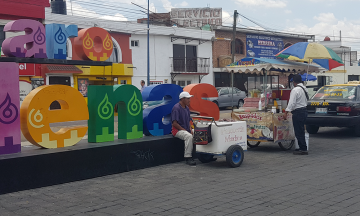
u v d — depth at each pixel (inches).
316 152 340.8
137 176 253.0
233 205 183.6
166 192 210.1
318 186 218.4
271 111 349.7
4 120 219.8
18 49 241.8
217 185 224.5
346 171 258.7
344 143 393.4
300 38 1540.4
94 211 177.3
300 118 325.4
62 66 802.8
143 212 174.9
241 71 416.2
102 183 233.5
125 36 987.3
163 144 293.4
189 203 188.1
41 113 235.8
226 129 280.1
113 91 274.7
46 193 210.1
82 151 242.1
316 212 171.6
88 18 888.9
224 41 1267.2
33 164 219.5
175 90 317.1
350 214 168.6
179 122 292.5
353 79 1612.9
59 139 246.2
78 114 254.1
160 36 1073.5
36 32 249.9
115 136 323.9
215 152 277.0
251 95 439.5
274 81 479.5
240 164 284.8
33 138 232.1
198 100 329.7
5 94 220.1
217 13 1856.5
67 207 183.9
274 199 193.2
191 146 287.7
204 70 1197.1
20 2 668.7
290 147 361.4
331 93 450.0
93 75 866.8
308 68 434.9
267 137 342.3
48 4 707.4
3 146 219.6
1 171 206.8
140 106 292.2
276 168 273.1
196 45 1181.7
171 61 1102.4
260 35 1381.6
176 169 276.1
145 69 1039.6
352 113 411.5
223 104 963.3
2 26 660.7
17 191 213.2
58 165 230.5
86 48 269.3
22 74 727.1
